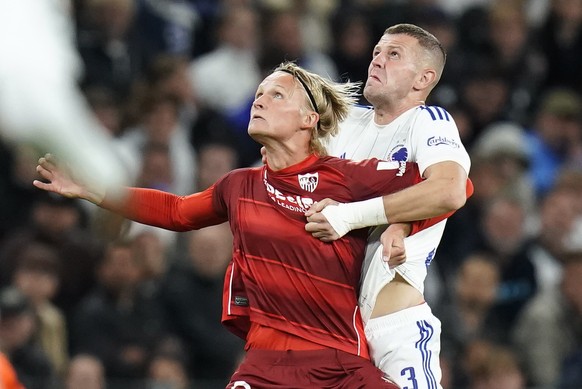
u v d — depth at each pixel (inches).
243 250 500.4
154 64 1236.5
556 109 1380.4
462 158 504.1
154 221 529.3
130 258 962.7
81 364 892.0
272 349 496.4
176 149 1209.4
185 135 1254.9
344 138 553.0
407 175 498.0
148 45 1386.6
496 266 1138.0
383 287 524.7
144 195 526.6
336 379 491.2
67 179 460.1
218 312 1002.1
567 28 1534.2
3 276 1010.7
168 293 995.3
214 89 1328.7
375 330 522.3
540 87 1523.1
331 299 490.6
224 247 1013.8
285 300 491.5
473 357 980.6
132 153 1163.9
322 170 498.0
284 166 501.7
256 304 496.4
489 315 1079.6
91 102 1175.0
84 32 1280.8
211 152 1184.8
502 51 1501.0
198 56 1451.8
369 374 492.1
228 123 1293.1
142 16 1391.5
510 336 1072.2
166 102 1192.2
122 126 1202.0
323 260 488.4
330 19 1471.5
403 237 485.1
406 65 535.8
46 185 457.4
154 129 1182.3
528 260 1140.5
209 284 1007.6
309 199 492.1
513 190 1243.8
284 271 490.3
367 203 483.2
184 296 994.1
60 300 1011.9
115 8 1282.0
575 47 1529.3
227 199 513.3
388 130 536.7
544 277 1159.6
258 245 493.7
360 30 1453.0
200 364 991.0
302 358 490.9
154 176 1143.6
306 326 492.1
